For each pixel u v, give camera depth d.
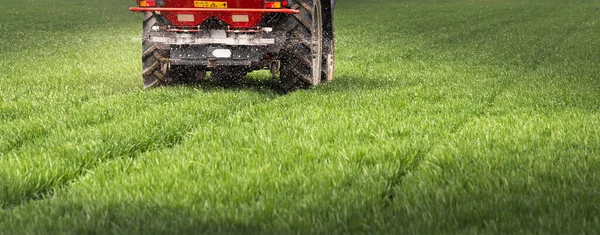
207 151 5.92
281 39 10.00
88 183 4.91
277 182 4.81
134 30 28.91
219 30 9.78
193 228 3.89
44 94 9.80
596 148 6.16
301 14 10.24
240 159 5.58
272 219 4.11
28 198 4.81
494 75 14.36
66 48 20.12
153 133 6.70
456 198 4.48
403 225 3.96
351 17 40.84
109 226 3.97
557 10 46.59
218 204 4.34
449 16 41.81
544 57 19.33
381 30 31.41
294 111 8.09
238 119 7.55
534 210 4.25
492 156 5.71
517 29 32.38
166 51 10.28
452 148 5.97
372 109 8.30
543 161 5.53
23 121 7.23
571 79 12.98
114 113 7.91
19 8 41.97
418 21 37.72
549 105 9.16
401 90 10.60
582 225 3.91
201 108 8.17
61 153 5.81
